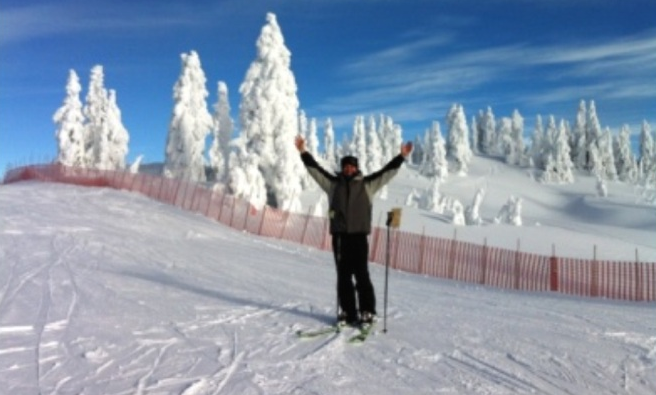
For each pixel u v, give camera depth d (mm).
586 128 143000
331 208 7668
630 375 6375
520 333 8195
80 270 12328
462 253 26781
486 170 138375
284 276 13922
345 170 7641
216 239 23828
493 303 11828
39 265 12789
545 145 137625
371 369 6320
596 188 120438
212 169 64938
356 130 114438
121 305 9031
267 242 26344
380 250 27984
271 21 41938
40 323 7824
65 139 59969
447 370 6371
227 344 7082
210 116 56469
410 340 7570
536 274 24516
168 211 32000
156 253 16531
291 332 7738
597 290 22734
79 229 20875
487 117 166250
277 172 40875
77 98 60812
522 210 112375
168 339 7223
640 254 44344
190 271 13555
